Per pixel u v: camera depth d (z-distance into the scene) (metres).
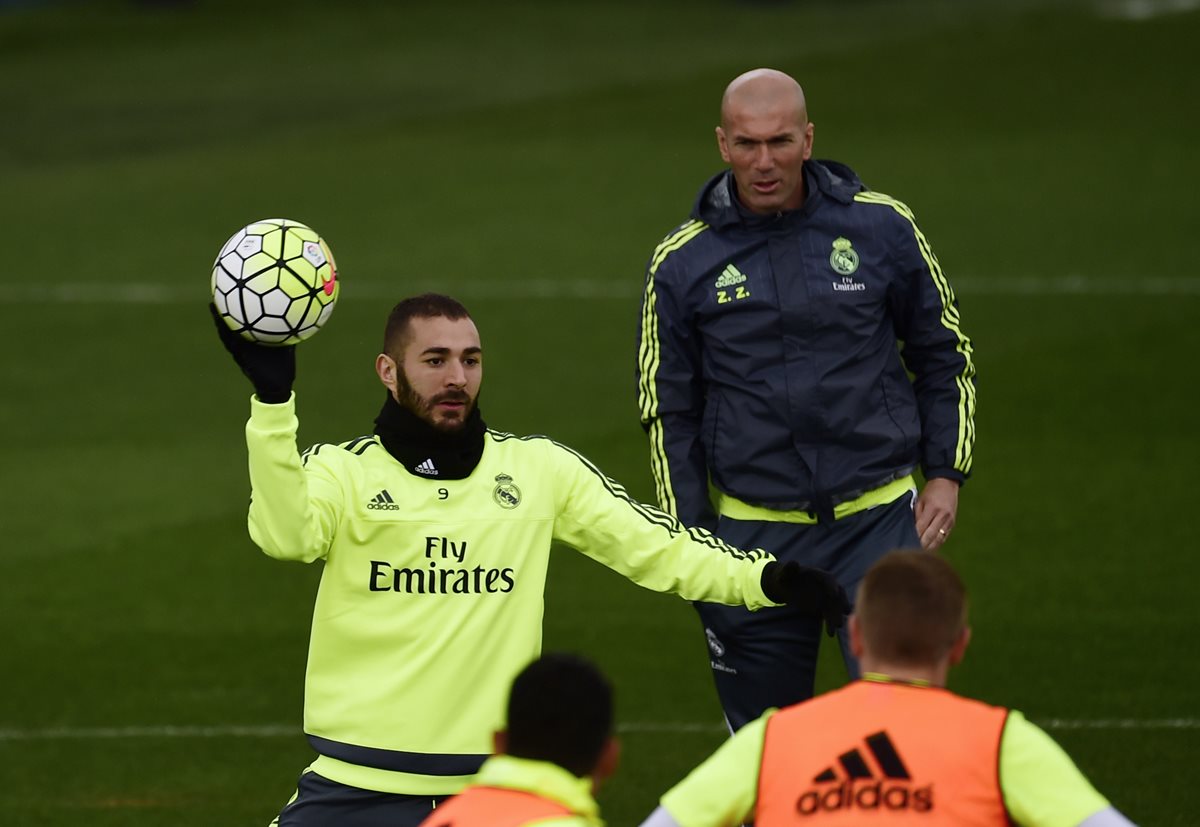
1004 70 89.88
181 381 48.22
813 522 19.66
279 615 32.25
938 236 60.34
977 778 11.75
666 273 19.83
